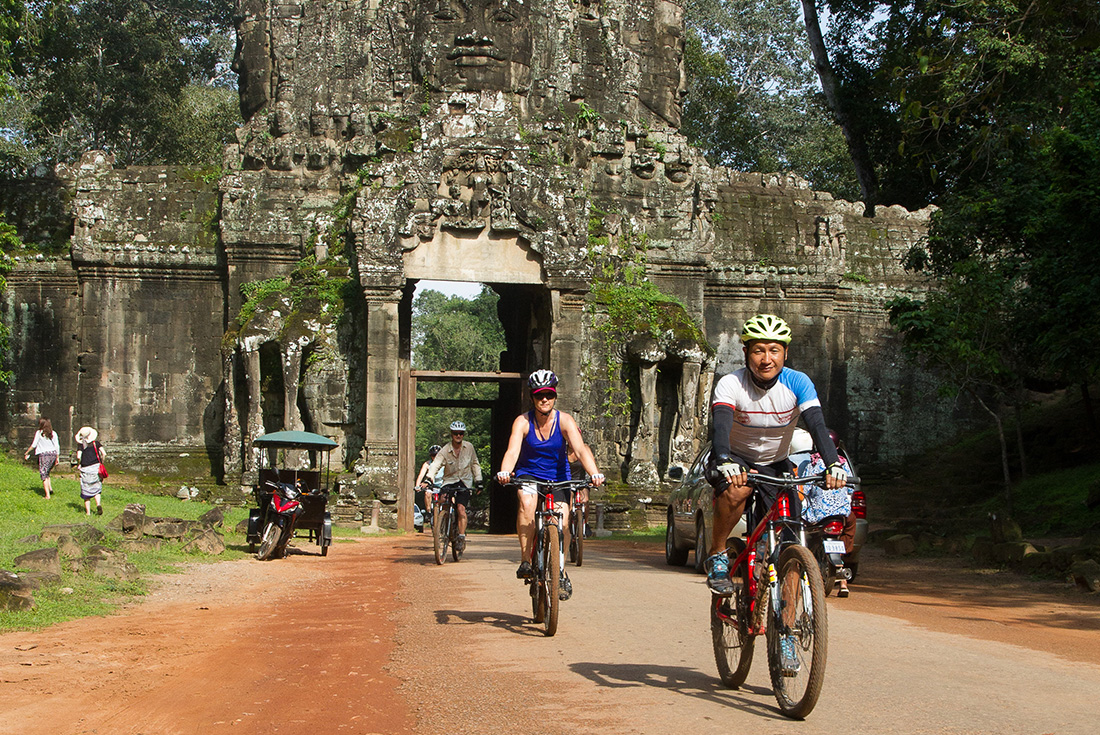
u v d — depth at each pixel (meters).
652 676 6.73
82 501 22.56
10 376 29.72
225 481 28.36
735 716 5.56
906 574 15.07
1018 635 8.88
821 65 39.41
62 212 30.72
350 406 28.84
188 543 16.58
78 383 29.91
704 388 30.11
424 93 30.11
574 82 31.33
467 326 77.94
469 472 16.80
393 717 5.73
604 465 29.94
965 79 16.22
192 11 47.12
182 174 31.02
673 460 29.77
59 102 42.75
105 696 6.46
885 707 5.74
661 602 10.86
